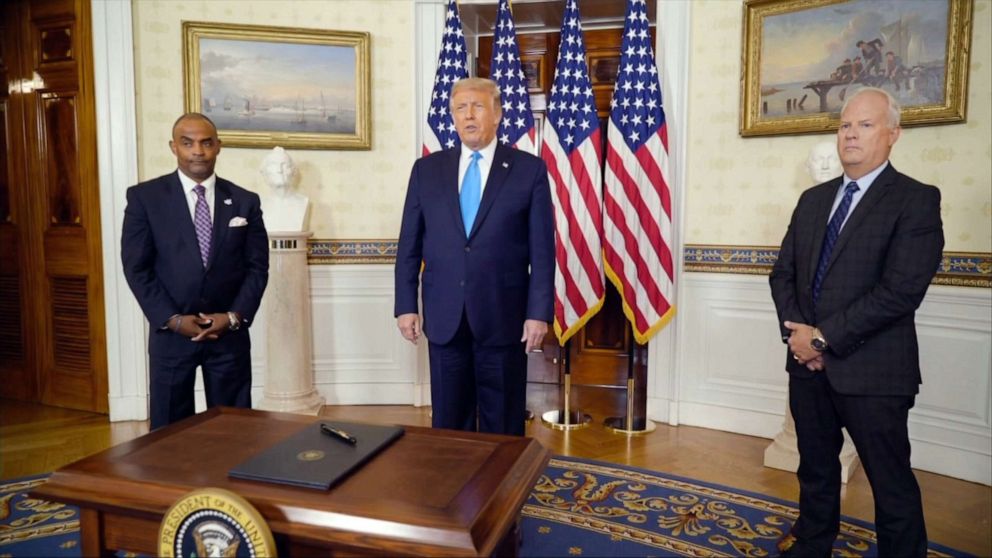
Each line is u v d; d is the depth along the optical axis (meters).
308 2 4.21
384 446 1.71
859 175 2.11
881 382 2.02
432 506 1.36
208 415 2.01
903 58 3.23
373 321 4.42
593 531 2.58
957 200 3.14
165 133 4.08
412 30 4.23
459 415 2.59
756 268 3.75
